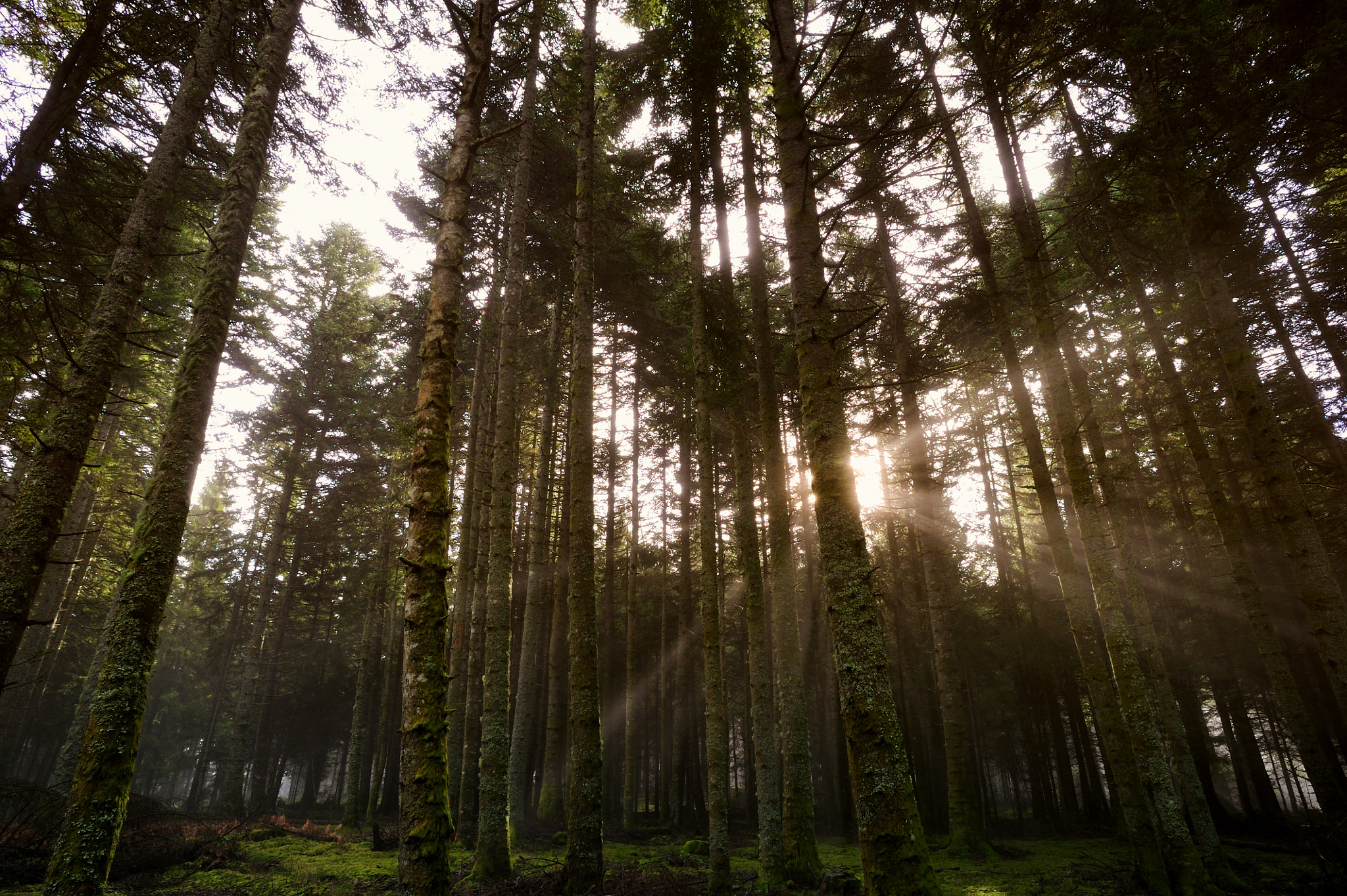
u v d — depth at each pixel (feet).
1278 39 26.48
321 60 35.32
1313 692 50.98
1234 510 53.06
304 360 86.28
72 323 37.68
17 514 24.03
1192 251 31.37
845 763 63.82
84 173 34.71
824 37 19.53
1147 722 26.86
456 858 35.96
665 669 80.94
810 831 30.25
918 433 46.42
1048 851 45.57
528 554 79.97
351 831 56.54
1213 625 57.52
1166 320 49.70
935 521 47.14
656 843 53.98
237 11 32.94
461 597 50.85
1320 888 27.63
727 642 88.99
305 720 106.73
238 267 25.54
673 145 39.22
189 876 32.91
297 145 35.88
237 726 69.05
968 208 38.37
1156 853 27.07
